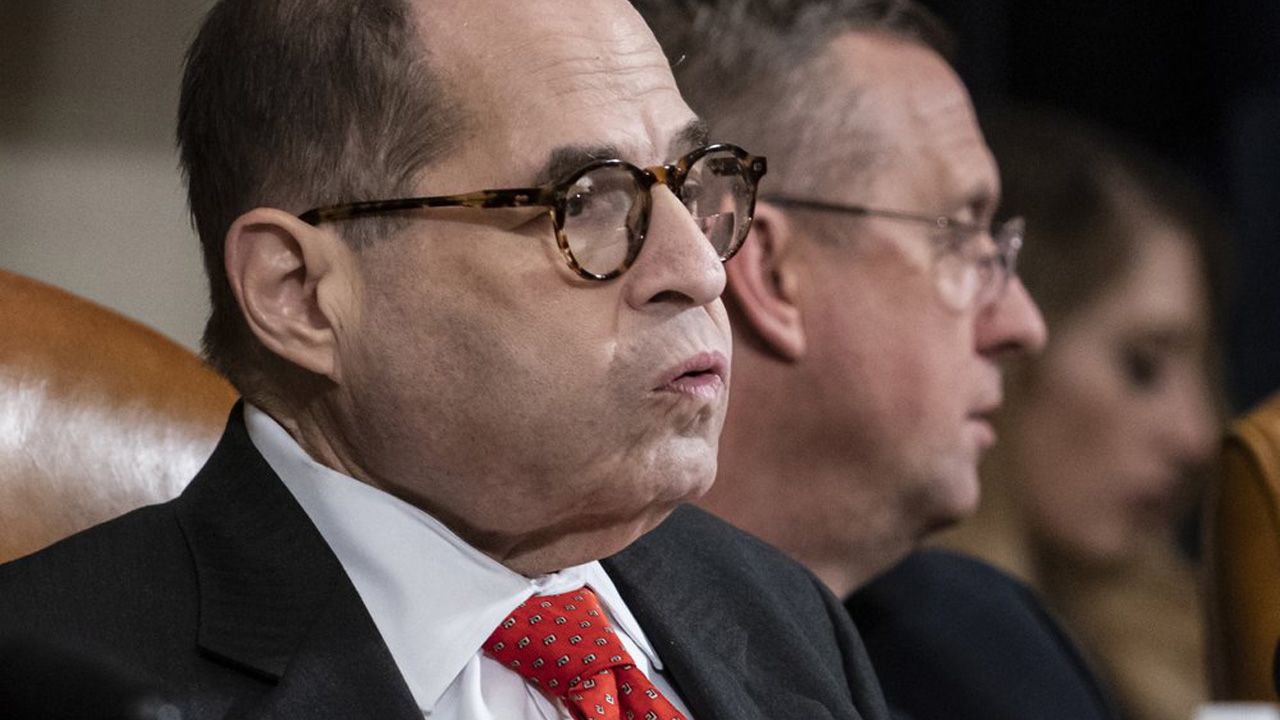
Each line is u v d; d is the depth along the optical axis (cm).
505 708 390
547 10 392
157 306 757
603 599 425
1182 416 805
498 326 378
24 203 738
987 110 838
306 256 390
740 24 586
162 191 759
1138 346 802
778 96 576
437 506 396
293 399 405
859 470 570
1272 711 589
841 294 566
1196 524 987
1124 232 805
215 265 414
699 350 383
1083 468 799
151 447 459
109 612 370
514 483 385
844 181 569
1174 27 1049
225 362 417
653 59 402
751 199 414
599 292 380
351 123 389
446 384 381
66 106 746
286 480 400
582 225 380
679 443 388
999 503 761
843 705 439
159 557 386
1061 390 795
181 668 366
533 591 404
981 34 1002
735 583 457
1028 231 804
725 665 433
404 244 383
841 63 581
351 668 370
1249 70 1055
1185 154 1052
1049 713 624
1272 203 1069
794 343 565
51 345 455
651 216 383
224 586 381
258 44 400
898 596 635
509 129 383
